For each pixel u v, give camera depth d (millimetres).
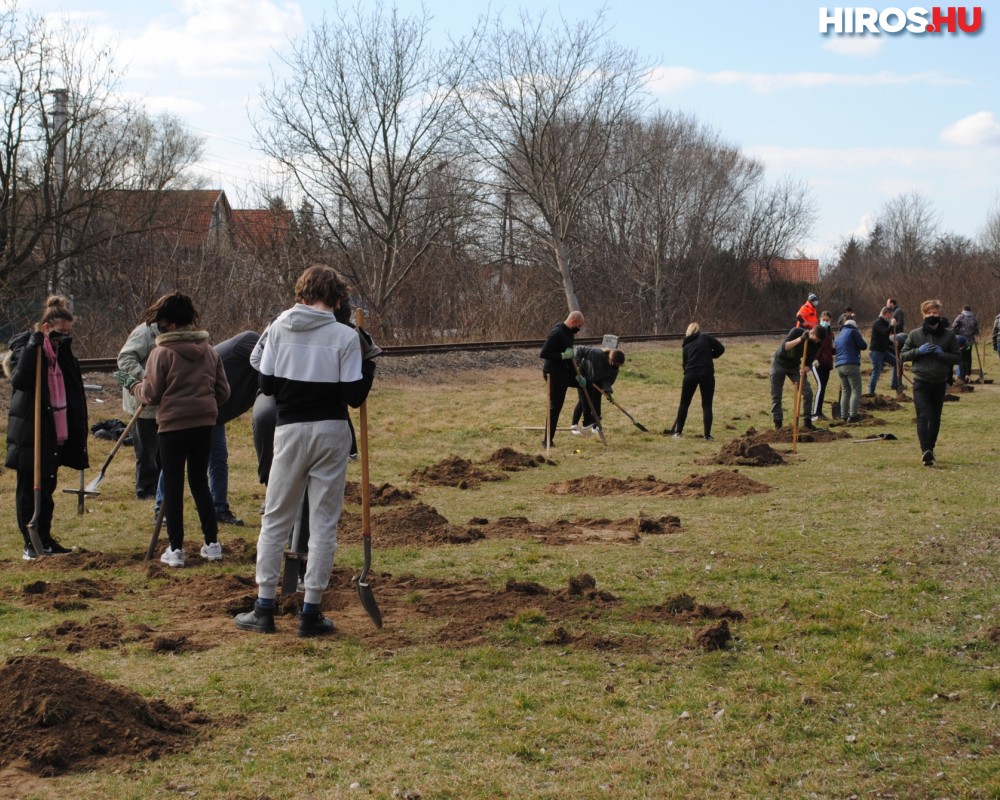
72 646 5465
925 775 4012
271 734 4375
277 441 5797
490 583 7023
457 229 39812
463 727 4465
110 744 4156
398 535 8680
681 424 16516
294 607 6367
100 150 27609
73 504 10305
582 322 14969
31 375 7918
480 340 35156
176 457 7516
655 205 53281
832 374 27828
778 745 4297
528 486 11844
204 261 28422
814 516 9422
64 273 27594
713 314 57719
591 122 43281
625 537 8625
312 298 5812
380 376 22188
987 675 5102
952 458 13352
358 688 4938
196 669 5184
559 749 4254
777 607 6387
